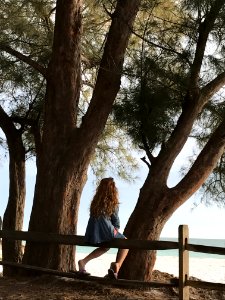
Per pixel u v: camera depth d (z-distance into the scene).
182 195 9.23
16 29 12.14
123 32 9.87
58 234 8.65
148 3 10.30
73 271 8.59
